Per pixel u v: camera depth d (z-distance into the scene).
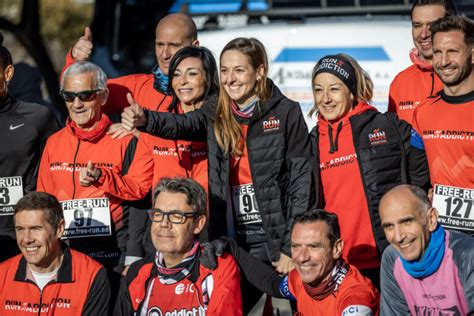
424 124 7.97
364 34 11.32
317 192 7.98
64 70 8.91
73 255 7.74
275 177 7.94
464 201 7.79
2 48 8.60
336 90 7.99
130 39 17.02
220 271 7.25
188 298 7.23
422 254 6.82
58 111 17.00
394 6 12.25
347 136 8.05
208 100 8.14
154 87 9.14
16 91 13.41
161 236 7.18
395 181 7.98
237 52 7.86
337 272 7.21
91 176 8.06
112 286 8.26
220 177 7.99
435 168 7.92
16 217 7.54
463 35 7.70
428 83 8.85
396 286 7.05
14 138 8.67
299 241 7.14
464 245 6.80
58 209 7.63
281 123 7.94
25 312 7.65
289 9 12.48
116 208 8.47
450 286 6.82
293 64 11.38
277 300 10.03
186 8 13.44
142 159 8.48
